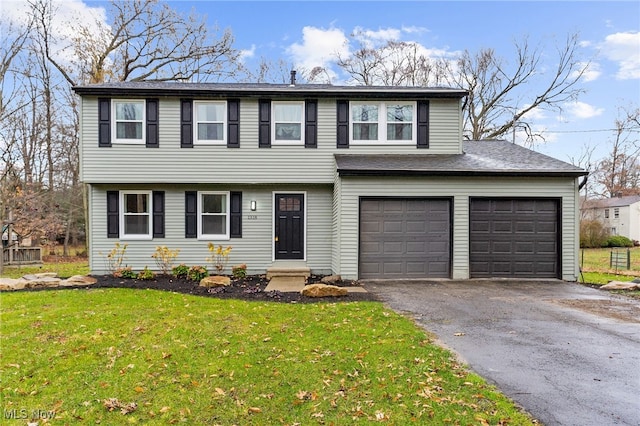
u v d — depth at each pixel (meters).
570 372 4.38
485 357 4.83
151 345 5.39
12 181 15.99
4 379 4.45
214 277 10.34
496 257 10.94
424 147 12.21
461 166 10.88
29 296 8.52
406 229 10.92
